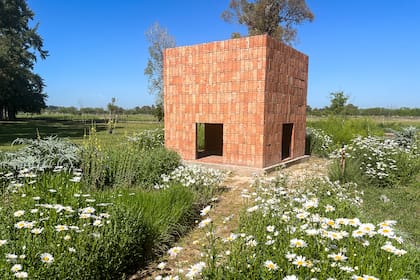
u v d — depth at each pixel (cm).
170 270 264
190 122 797
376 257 174
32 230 204
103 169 486
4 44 1722
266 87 678
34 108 3634
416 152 729
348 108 1848
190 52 780
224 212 411
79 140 1320
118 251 239
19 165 425
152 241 291
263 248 192
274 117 727
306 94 907
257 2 2088
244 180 625
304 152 934
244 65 696
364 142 697
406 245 229
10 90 2456
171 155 576
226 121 733
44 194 304
